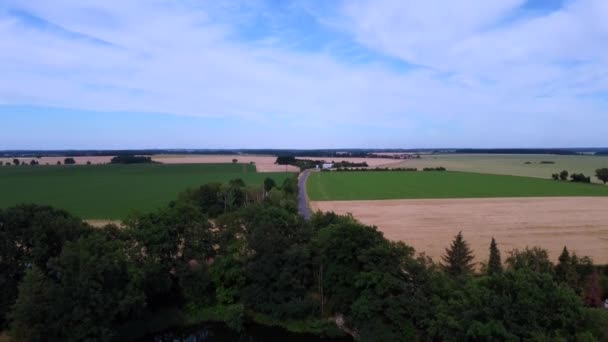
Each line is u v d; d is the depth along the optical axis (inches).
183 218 1596.9
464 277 1354.6
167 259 1551.4
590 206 3715.6
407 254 1386.6
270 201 3122.5
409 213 3442.4
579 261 1567.4
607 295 1475.1
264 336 1480.1
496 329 981.2
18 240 1378.0
